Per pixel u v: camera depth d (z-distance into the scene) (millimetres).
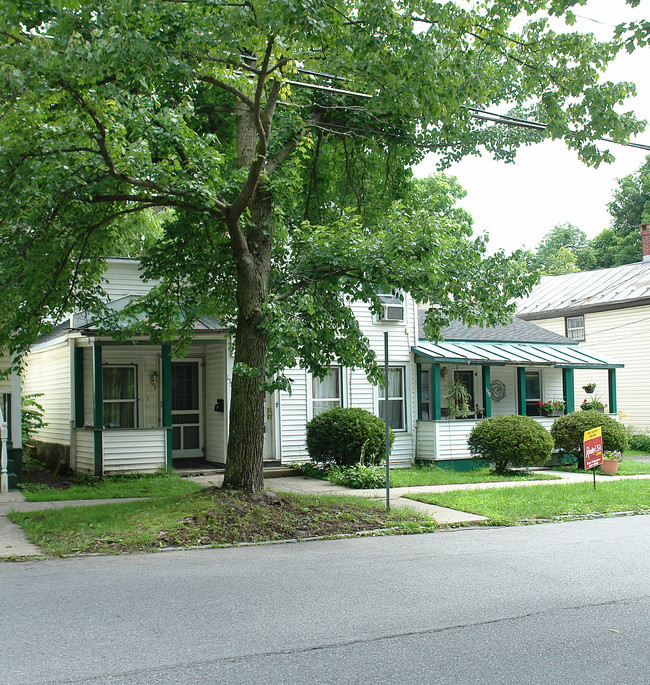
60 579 7219
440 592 6816
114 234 12453
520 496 13344
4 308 10578
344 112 13711
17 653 4988
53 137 9375
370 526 10469
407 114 11859
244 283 11203
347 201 15305
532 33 11211
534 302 32625
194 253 12570
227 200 11648
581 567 8008
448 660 4945
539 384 23562
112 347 16516
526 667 4844
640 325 27328
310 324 10984
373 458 16141
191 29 8898
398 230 10867
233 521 9891
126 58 8539
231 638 5348
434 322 12016
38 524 9805
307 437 16688
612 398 22859
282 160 12289
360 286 11805
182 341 13695
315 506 11109
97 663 4801
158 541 9039
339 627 5660
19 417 14258
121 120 9852
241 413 11109
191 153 9969
